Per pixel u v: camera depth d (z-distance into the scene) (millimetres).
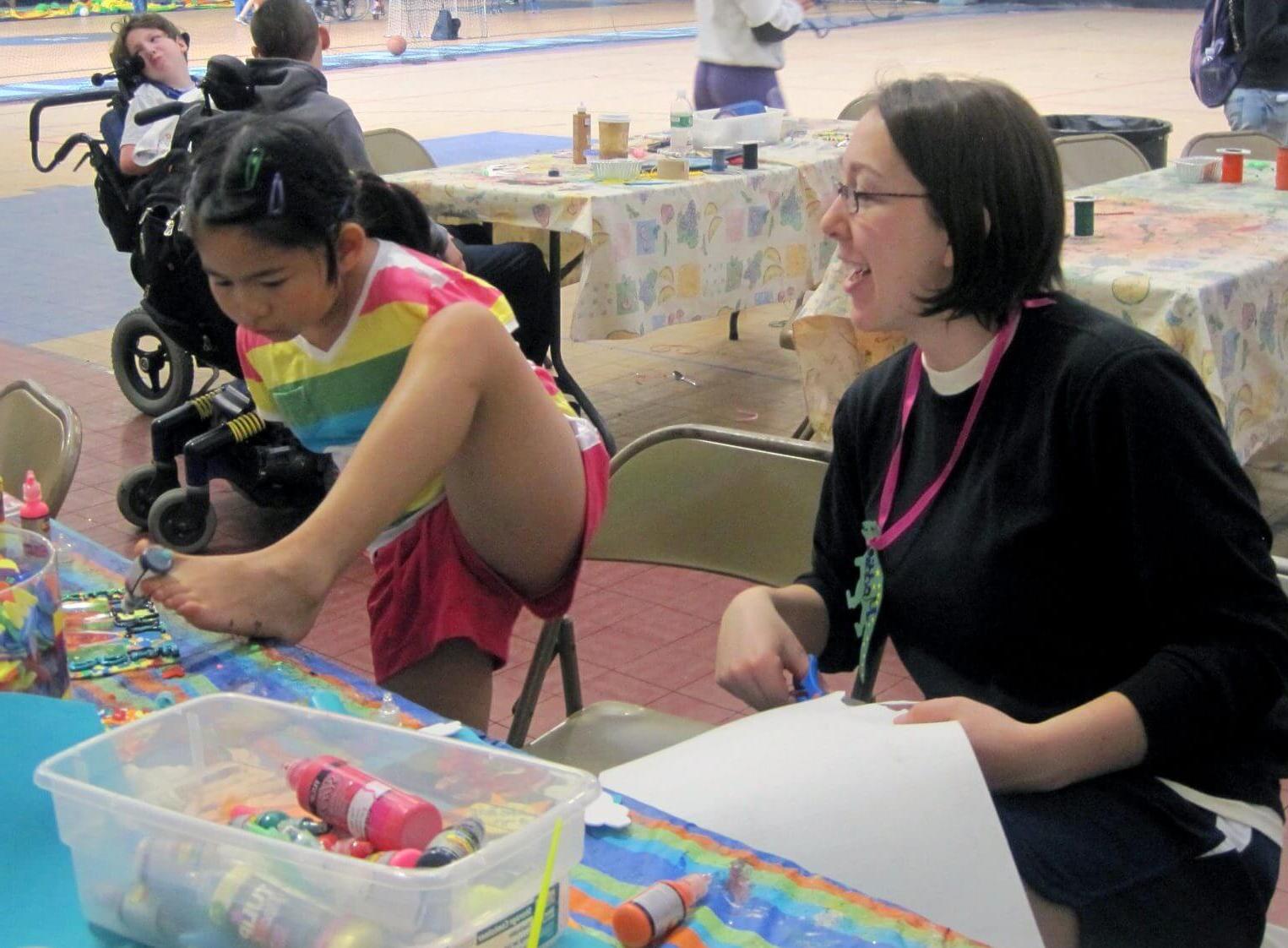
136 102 4707
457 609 1947
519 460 1778
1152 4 24781
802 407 5090
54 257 7641
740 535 2125
